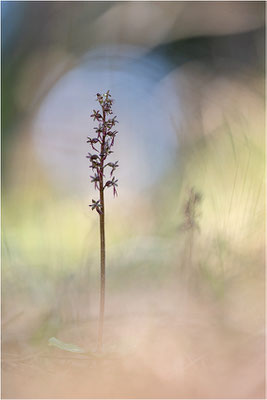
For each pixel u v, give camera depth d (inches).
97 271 29.3
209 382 21.8
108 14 81.7
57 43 84.1
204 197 30.9
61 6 83.8
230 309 24.4
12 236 39.2
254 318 23.6
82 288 27.3
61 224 42.3
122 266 29.3
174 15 76.8
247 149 34.1
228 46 71.6
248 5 69.2
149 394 21.6
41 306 25.9
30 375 22.4
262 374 21.7
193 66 72.9
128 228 36.7
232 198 28.7
